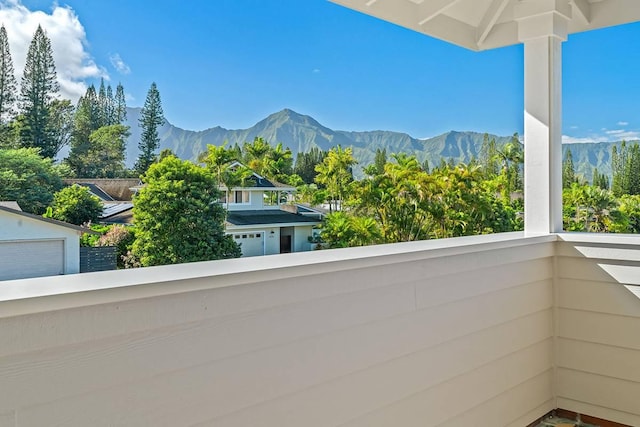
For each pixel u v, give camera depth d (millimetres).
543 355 2633
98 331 1071
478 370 2180
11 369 961
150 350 1158
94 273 1241
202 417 1255
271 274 1375
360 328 1671
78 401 1050
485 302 2225
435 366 1962
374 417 1718
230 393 1314
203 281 1228
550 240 2635
